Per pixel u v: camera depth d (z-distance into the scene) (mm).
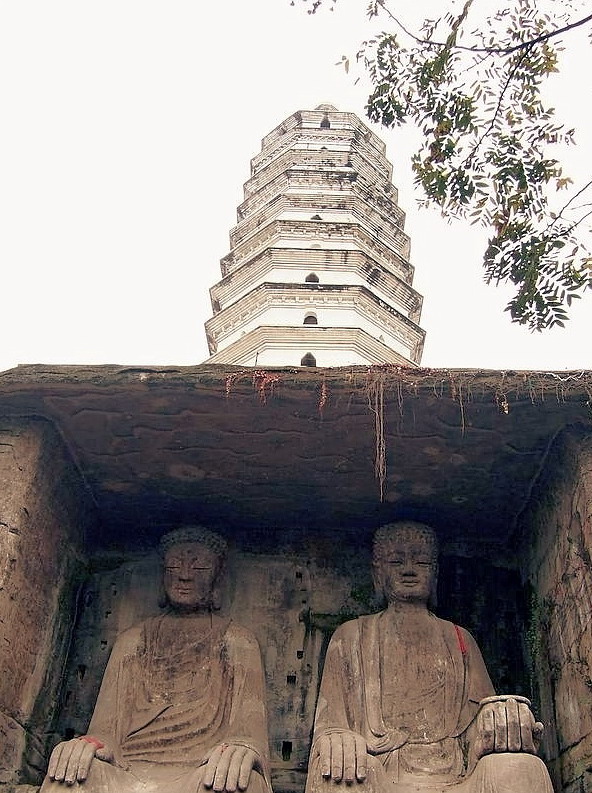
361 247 23016
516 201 9281
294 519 10984
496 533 11016
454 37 9219
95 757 7852
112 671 9266
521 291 9047
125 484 10328
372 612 10547
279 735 9734
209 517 10969
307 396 8898
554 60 9102
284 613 10539
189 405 9047
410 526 10188
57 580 9938
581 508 8734
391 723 8773
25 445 9086
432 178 9484
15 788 7988
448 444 9430
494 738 7719
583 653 8547
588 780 8141
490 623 10516
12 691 8688
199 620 9758
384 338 20719
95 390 8922
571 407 8758
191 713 8930
